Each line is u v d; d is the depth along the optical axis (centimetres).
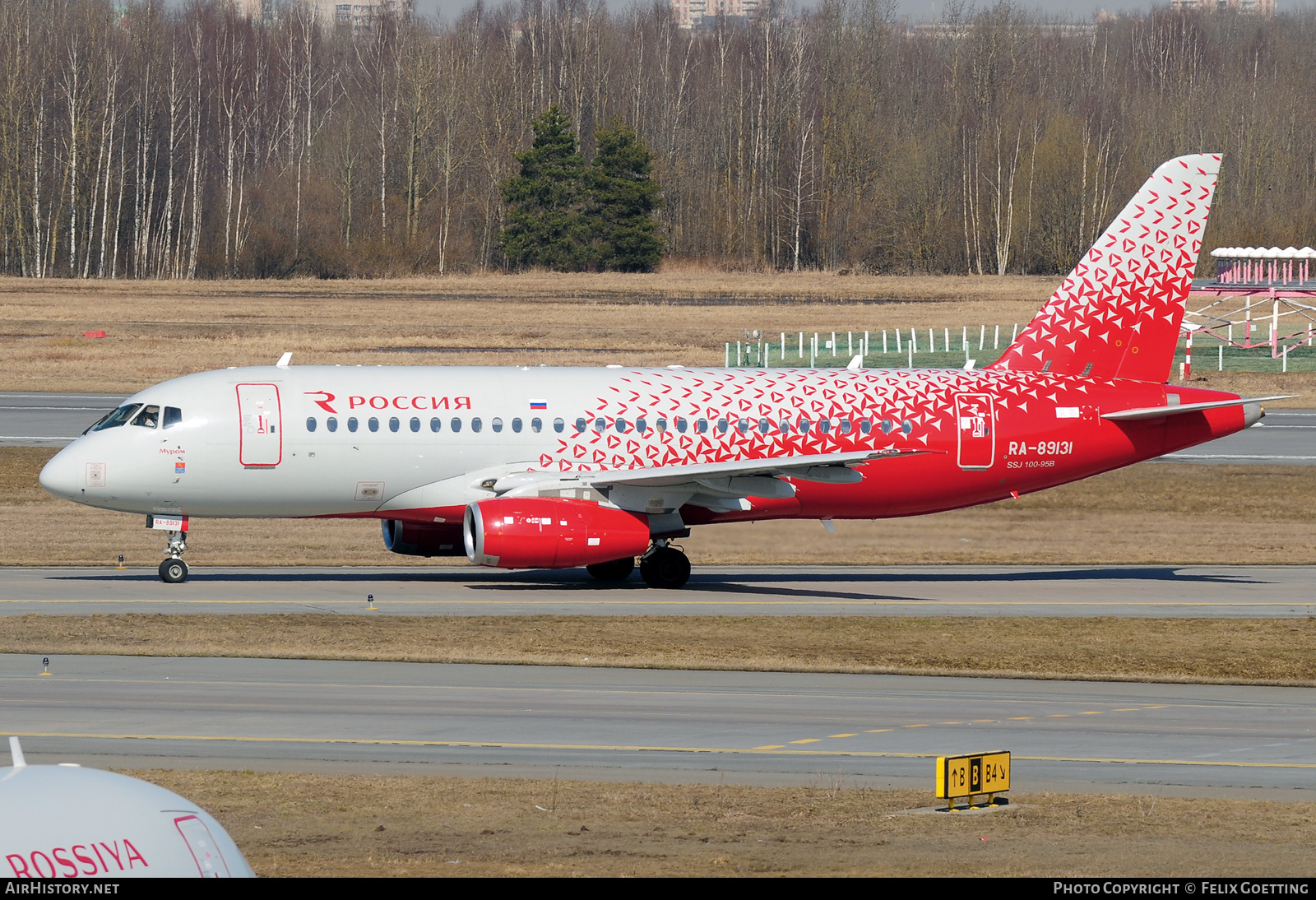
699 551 18550
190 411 15825
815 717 10512
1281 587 17212
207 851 3831
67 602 14488
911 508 17712
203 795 8044
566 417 16562
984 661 12925
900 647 13375
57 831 3678
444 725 10006
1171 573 18262
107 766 8706
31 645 12375
